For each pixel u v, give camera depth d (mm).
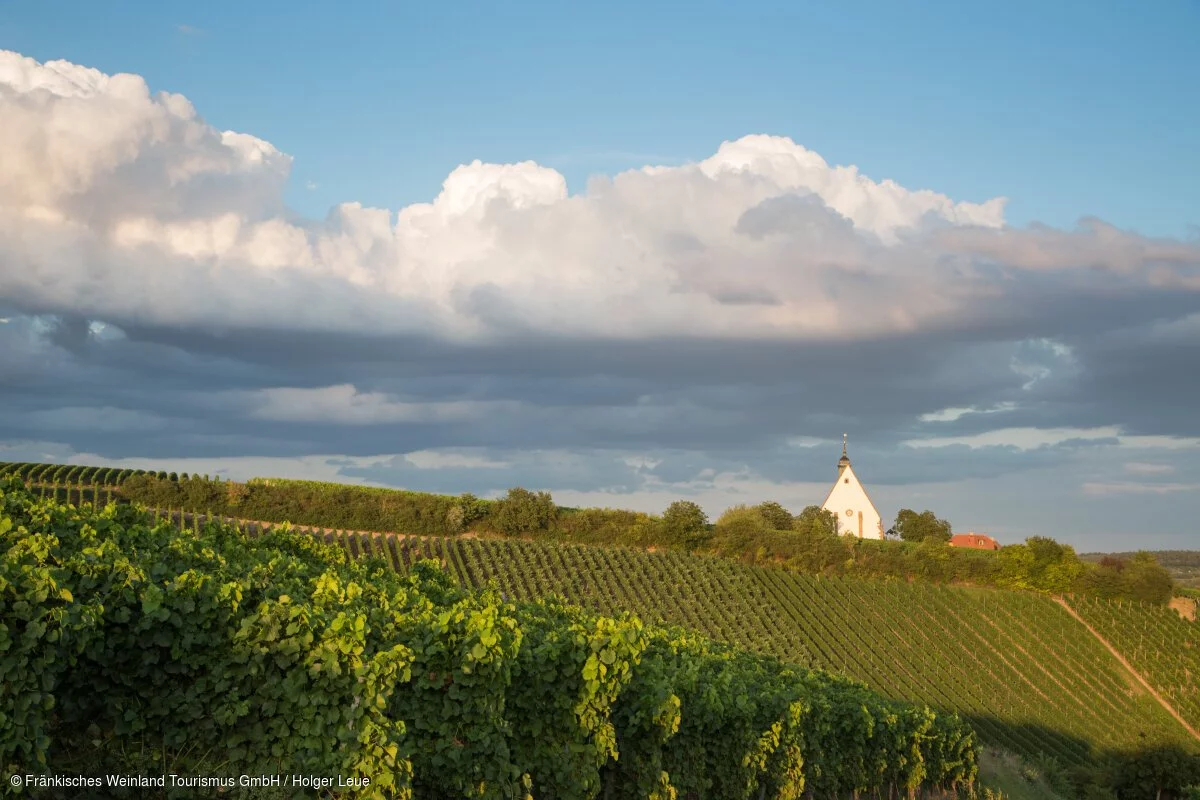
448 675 10945
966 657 65250
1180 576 166000
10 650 7969
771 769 18172
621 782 13805
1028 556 78500
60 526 11281
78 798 8516
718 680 17359
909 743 24891
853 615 68250
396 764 9688
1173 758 40375
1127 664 70125
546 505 73188
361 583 13938
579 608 18250
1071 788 38875
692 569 69312
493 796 10906
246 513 63219
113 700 9055
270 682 9500
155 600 9031
